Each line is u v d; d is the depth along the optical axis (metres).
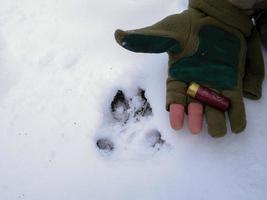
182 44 0.47
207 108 0.47
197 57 0.48
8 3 0.61
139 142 0.49
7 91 0.53
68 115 0.51
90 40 0.56
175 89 0.47
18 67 0.55
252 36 0.52
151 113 0.51
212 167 0.47
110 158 0.48
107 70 0.53
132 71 0.53
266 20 0.52
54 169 0.48
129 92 0.52
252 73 0.52
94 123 0.50
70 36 0.57
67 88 0.53
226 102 0.47
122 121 0.51
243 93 0.51
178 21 0.47
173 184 0.47
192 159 0.48
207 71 0.48
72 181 0.47
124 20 0.57
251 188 0.47
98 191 0.47
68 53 0.55
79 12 0.58
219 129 0.46
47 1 0.60
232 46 0.49
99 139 0.50
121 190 0.47
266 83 0.53
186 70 0.48
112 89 0.52
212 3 0.49
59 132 0.50
